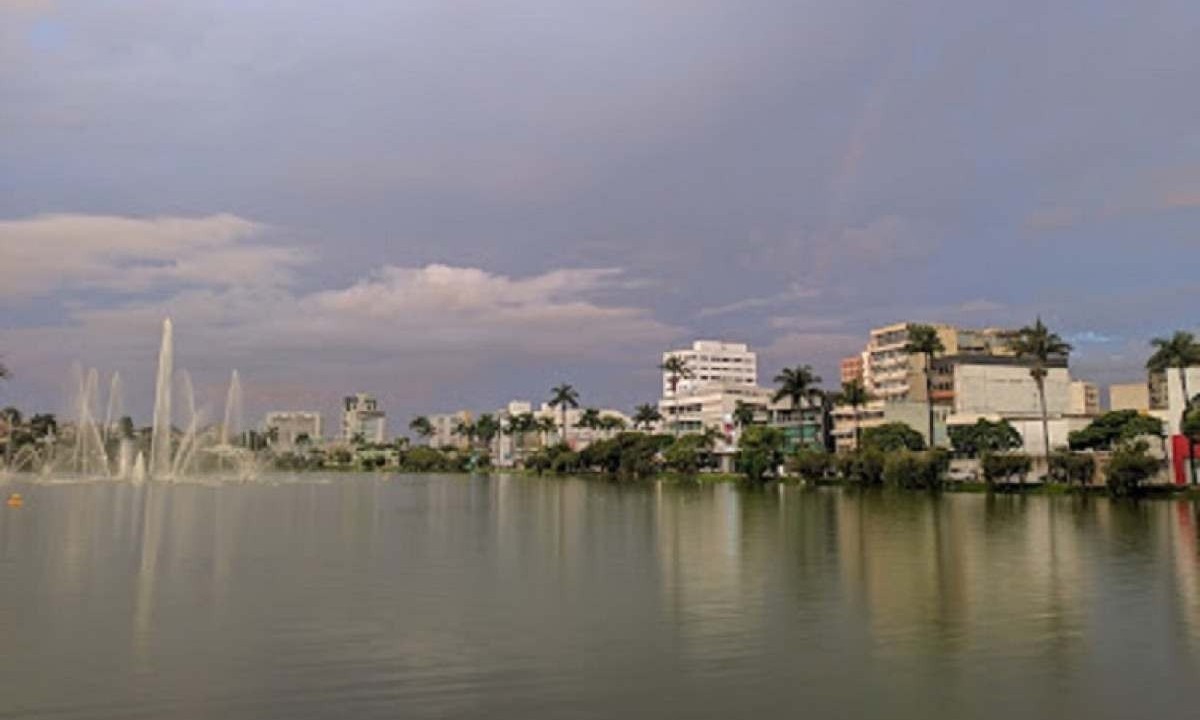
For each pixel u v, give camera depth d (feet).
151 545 150.41
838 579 112.16
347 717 56.80
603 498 328.70
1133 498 318.04
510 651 73.46
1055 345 408.05
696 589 104.68
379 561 131.64
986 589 103.91
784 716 57.00
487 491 393.70
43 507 240.94
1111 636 78.38
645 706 58.90
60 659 70.38
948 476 444.96
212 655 71.87
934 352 472.03
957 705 59.16
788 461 517.96
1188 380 397.80
